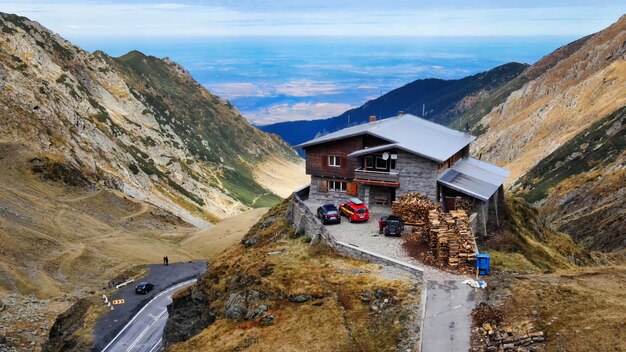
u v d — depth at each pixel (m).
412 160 57.00
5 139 141.62
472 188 57.44
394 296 38.50
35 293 82.06
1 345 63.94
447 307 36.12
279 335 37.66
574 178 157.75
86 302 77.81
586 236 110.69
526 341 30.84
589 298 34.22
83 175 148.50
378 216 58.06
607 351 28.45
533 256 56.25
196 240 127.44
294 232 55.66
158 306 76.69
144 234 130.62
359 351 34.16
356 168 61.66
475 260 41.91
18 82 165.12
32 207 116.75
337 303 39.56
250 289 44.97
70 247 101.94
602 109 196.50
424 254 45.69
